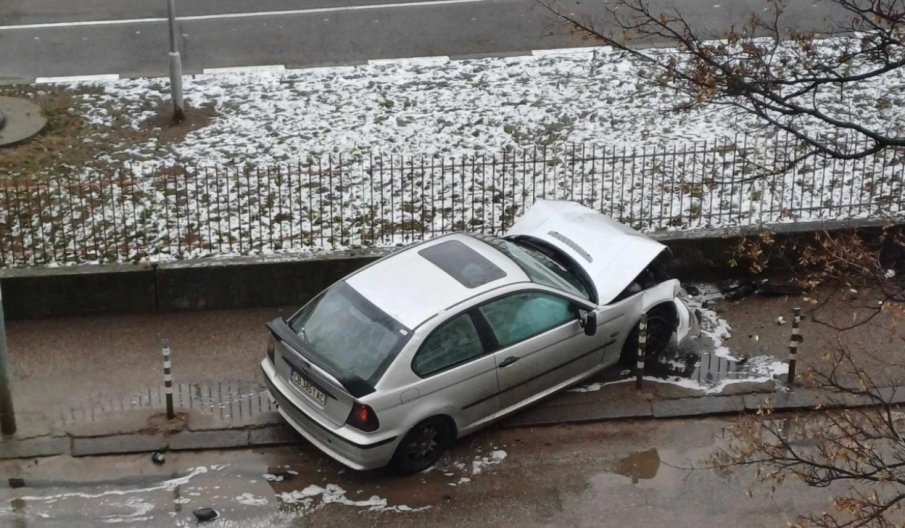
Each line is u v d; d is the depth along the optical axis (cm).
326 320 1072
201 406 1148
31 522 991
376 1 2189
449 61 1908
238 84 1820
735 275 1379
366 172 1534
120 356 1230
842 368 1207
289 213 1439
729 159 1544
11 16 2119
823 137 1516
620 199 1464
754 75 1180
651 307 1193
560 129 1670
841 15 2077
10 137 1623
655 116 1705
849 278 1120
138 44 1994
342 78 1841
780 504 1032
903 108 1716
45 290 1279
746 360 1228
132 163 1562
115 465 1068
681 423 1138
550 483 1054
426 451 1062
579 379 1160
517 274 1113
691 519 1012
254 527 992
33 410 1136
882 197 1464
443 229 1414
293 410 1055
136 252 1354
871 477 819
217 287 1309
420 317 1041
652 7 2131
